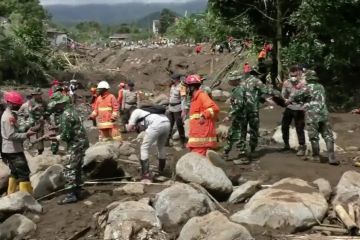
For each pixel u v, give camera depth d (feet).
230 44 78.13
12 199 25.76
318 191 25.72
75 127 27.12
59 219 25.25
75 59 123.85
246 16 65.62
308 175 30.35
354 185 26.11
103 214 24.35
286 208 23.21
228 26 67.00
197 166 27.20
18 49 92.89
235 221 23.45
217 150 37.14
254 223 23.09
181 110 40.22
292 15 57.77
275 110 60.34
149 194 27.32
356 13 57.67
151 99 87.92
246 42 68.49
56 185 29.12
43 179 29.43
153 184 28.99
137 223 22.38
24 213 25.71
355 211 23.85
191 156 27.91
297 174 30.55
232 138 33.71
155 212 23.58
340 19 56.44
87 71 116.67
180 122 40.34
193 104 30.86
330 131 32.76
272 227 22.90
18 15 116.26
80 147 27.32
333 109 60.39
